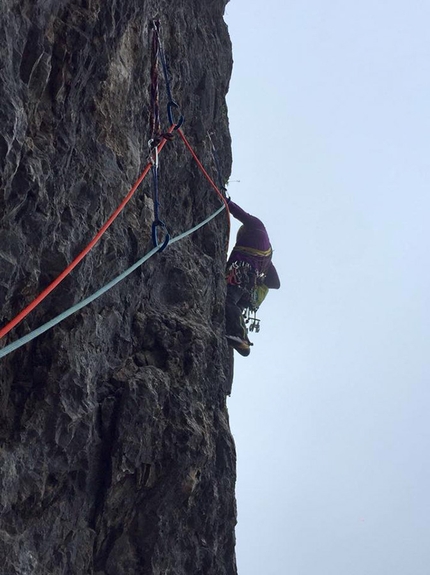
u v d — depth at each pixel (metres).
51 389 4.77
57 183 4.70
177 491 5.49
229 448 6.24
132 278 5.75
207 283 6.96
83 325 5.05
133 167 5.72
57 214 4.71
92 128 5.28
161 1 6.70
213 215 7.25
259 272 8.06
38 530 4.71
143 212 6.02
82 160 5.10
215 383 6.35
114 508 5.22
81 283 4.93
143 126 6.18
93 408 5.05
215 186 7.57
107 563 5.21
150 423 5.36
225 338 7.35
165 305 6.36
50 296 4.79
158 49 6.21
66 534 4.91
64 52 4.65
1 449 4.45
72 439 4.88
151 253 5.12
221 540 6.08
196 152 7.53
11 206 4.24
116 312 5.49
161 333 5.92
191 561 5.69
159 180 6.65
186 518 5.65
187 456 5.51
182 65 7.16
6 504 4.41
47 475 4.74
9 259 4.26
